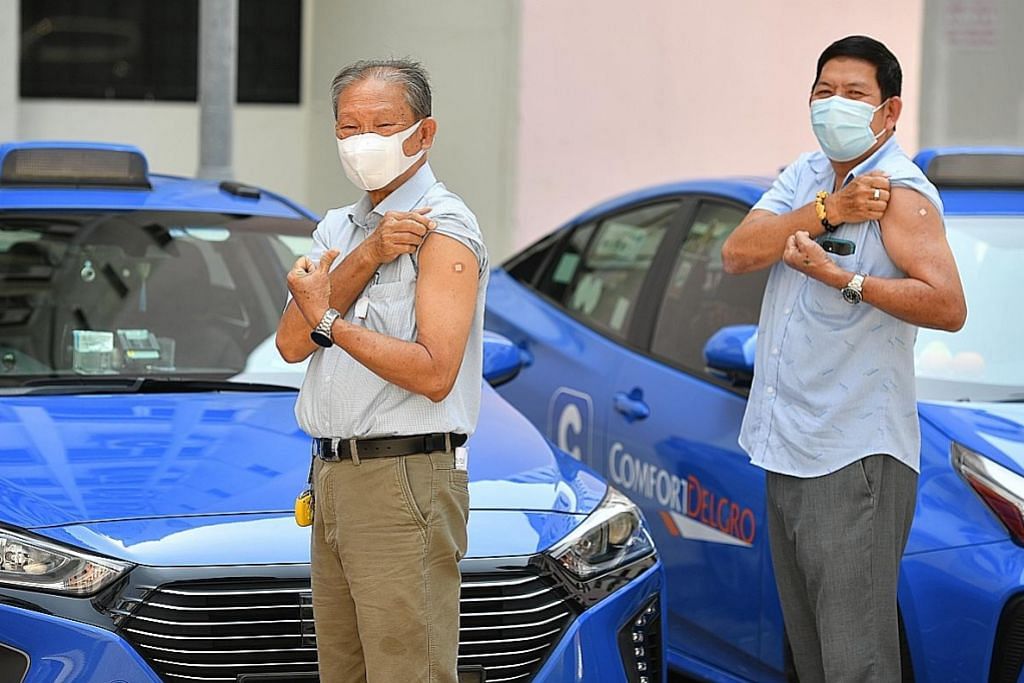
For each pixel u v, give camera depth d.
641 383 8.19
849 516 6.04
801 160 6.61
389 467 4.92
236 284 7.74
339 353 4.98
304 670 5.45
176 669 5.34
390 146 4.88
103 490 5.70
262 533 5.52
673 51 15.22
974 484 6.33
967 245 7.59
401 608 4.92
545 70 14.59
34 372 7.11
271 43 15.74
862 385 6.03
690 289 8.32
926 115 12.80
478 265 5.01
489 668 5.60
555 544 5.82
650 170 15.23
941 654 6.25
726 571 7.39
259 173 15.74
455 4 14.77
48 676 5.27
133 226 7.88
